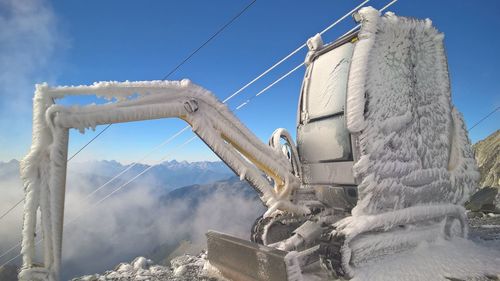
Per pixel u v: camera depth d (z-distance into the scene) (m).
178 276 5.93
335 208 6.40
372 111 5.39
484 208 12.82
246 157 6.35
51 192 3.97
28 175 3.96
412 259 5.39
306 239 5.44
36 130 4.12
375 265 5.09
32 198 3.92
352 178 5.70
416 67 6.23
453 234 6.67
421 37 6.38
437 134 6.45
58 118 4.09
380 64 5.62
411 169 5.82
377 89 5.52
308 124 6.79
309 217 6.38
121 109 4.70
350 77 5.43
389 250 5.43
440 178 6.31
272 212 6.20
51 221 3.94
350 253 4.78
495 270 5.04
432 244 6.07
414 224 6.01
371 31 5.55
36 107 4.20
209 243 5.93
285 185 6.48
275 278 4.19
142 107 4.90
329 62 6.49
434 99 6.51
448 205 6.51
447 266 5.18
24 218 3.90
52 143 4.09
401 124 5.73
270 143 6.98
